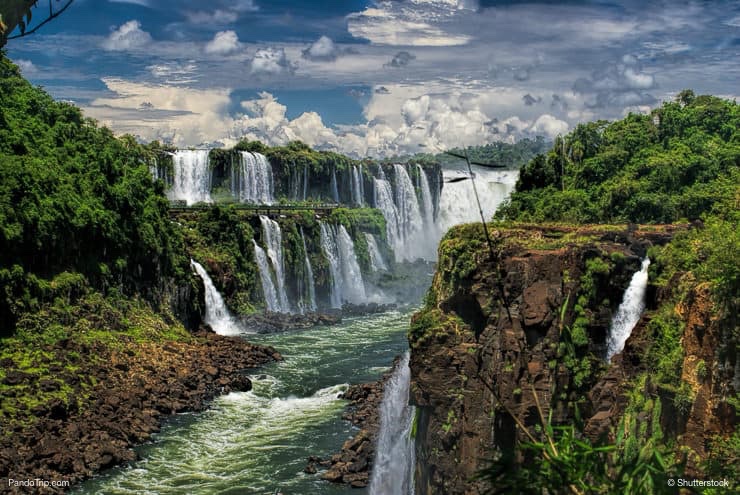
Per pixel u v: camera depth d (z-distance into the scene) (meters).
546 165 71.88
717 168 60.00
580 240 39.44
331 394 74.81
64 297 80.81
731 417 27.27
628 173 62.84
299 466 56.84
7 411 60.28
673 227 44.00
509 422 35.81
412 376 40.31
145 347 83.25
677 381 30.72
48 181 84.62
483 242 39.97
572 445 15.89
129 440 61.62
